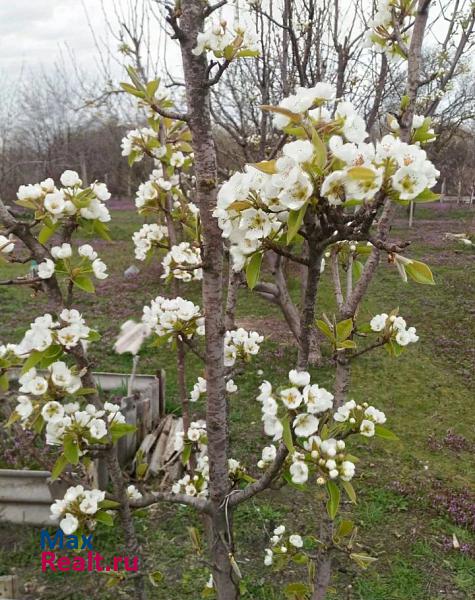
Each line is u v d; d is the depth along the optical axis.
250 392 6.05
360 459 4.84
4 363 1.89
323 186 1.12
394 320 1.98
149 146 2.80
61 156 19.56
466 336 8.09
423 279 1.25
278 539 2.97
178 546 3.72
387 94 4.71
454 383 6.50
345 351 2.12
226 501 2.10
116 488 2.02
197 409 5.51
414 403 5.98
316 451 1.62
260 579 3.45
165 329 2.38
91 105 4.58
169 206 2.85
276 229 1.28
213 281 1.91
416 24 1.85
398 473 4.64
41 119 19.08
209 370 2.00
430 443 5.16
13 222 1.70
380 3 2.00
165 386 5.91
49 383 1.74
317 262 1.41
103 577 3.43
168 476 4.38
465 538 3.89
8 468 4.30
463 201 23.38
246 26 1.74
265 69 4.56
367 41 2.10
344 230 1.26
